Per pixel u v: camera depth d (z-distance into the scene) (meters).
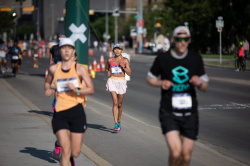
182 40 15.19
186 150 15.44
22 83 59.72
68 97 16.50
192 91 15.70
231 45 167.75
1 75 73.19
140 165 20.11
